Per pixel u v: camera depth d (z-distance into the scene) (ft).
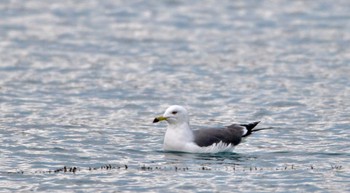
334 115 91.40
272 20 162.81
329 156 73.41
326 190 62.39
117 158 72.43
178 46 138.31
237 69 119.75
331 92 104.17
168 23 159.74
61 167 69.26
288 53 132.16
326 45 138.82
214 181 64.59
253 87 107.14
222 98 100.89
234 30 153.28
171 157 72.74
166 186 63.26
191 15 167.73
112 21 161.48
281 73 116.67
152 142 78.95
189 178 65.51
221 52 133.28
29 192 61.93
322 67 120.88
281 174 66.80
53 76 114.01
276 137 81.51
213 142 74.54
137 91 104.68
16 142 78.13
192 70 118.93
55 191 62.18
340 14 168.76
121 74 115.96
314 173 67.15
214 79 112.68
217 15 168.04
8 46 135.74
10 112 92.07
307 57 128.67
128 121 88.58
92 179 65.26
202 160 71.67
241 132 76.74
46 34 147.23
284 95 102.17
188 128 75.00
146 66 121.70
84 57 128.26
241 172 67.46
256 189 62.54
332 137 81.15
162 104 97.76
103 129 84.38
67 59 126.52
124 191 62.08
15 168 68.85
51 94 102.58
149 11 171.73
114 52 132.67
